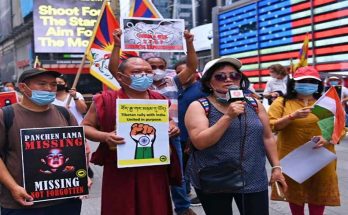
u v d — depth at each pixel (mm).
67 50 26844
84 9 26906
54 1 26469
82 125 3445
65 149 3240
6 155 3205
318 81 4207
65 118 3439
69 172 3238
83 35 27172
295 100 4309
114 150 3369
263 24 16109
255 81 16828
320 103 3988
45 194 3162
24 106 3270
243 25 17547
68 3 26609
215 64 3303
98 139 3309
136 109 3320
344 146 9742
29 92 3195
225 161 3205
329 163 4176
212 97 3395
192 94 5141
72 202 3338
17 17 36875
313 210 4340
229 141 3217
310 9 13352
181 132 5172
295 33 14234
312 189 4285
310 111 3994
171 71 5219
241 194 3287
